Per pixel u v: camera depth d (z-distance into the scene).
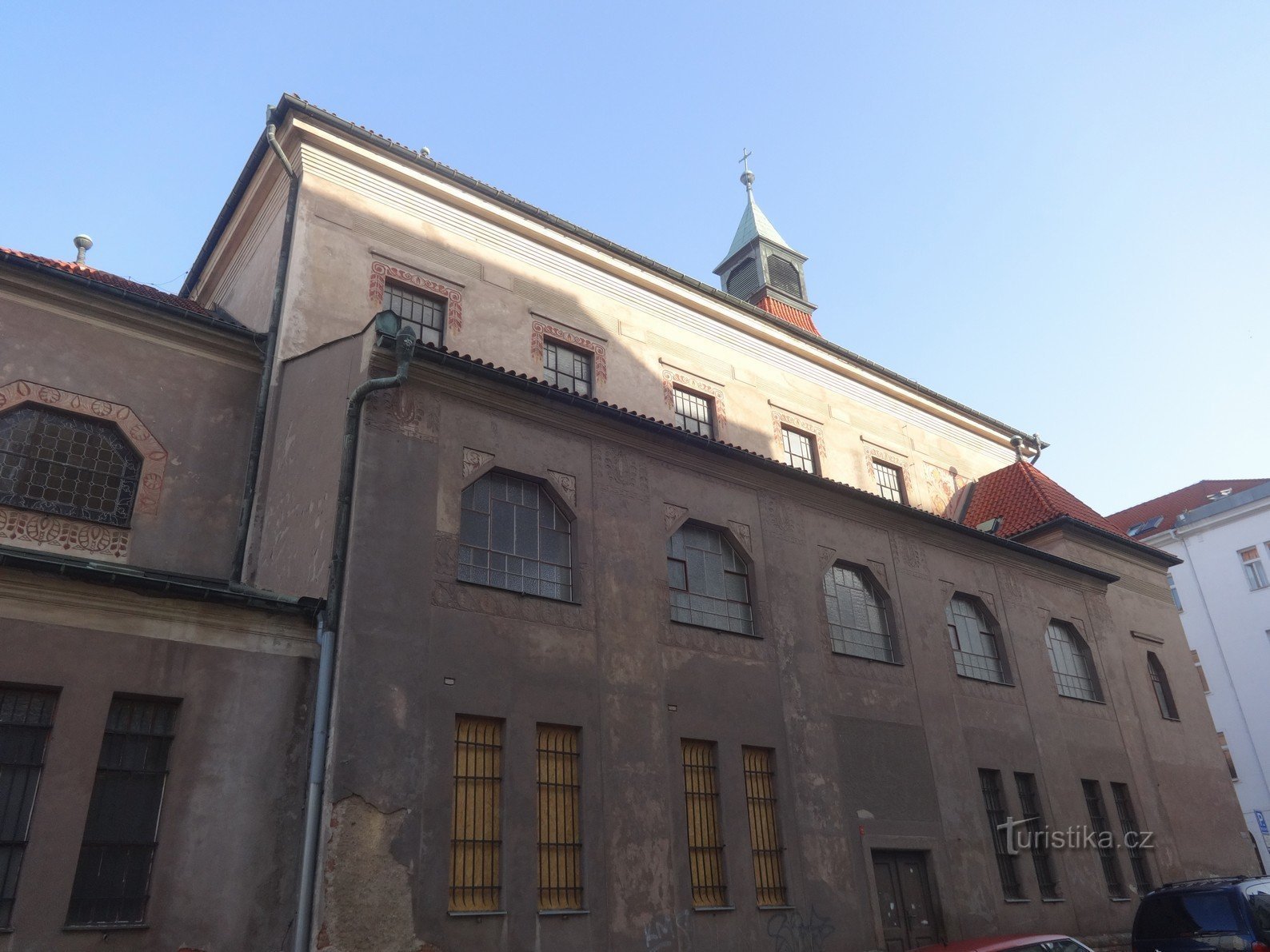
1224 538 43.69
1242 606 42.44
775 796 13.68
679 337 21.14
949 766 16.19
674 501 14.48
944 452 26.27
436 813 10.46
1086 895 17.11
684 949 11.77
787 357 23.33
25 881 8.46
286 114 16.62
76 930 8.56
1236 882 12.95
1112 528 24.88
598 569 13.11
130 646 9.63
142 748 9.54
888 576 17.14
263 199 17.61
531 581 12.54
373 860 9.83
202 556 13.58
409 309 16.97
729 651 14.09
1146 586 23.81
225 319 16.58
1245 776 40.84
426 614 11.27
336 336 15.58
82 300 13.80
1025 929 15.73
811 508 16.48
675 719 13.00
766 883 13.03
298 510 12.51
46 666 9.14
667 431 14.45
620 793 12.02
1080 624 20.78
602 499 13.60
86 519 12.88
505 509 12.69
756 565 15.09
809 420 22.97
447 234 18.00
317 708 10.23
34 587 9.32
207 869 9.32
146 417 13.88
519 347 18.09
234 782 9.74
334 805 9.78
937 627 17.47
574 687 12.17
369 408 11.83
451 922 10.13
